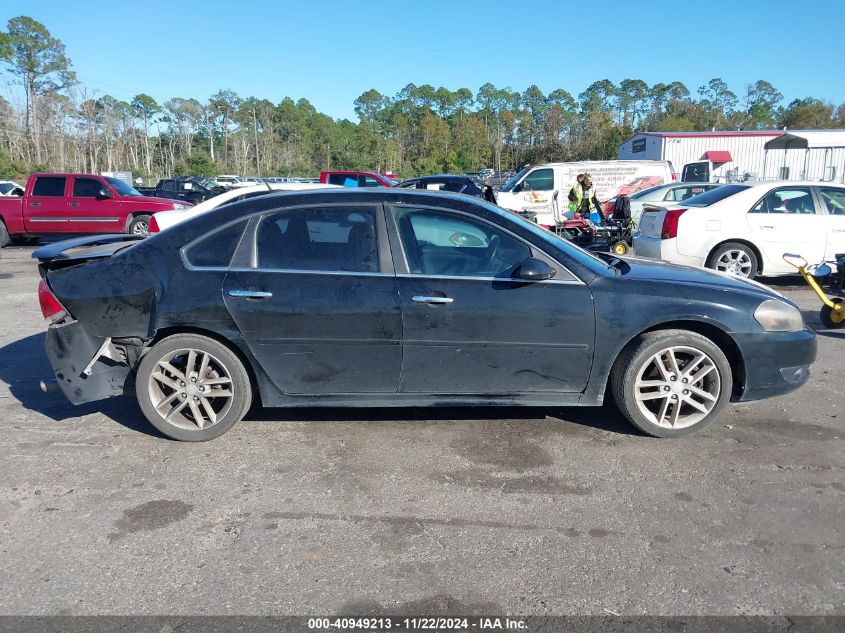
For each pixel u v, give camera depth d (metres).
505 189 16.72
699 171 28.56
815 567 2.85
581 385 4.09
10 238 15.02
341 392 4.08
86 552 2.98
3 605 2.62
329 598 2.66
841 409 4.73
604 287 4.01
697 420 4.15
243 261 4.02
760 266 9.08
